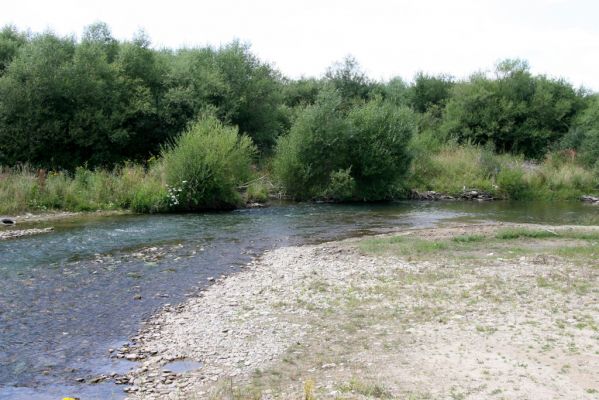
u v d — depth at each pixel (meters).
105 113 30.02
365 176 30.42
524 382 6.65
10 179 23.36
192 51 37.72
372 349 7.93
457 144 42.88
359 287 11.28
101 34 34.00
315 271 12.84
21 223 19.52
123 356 7.99
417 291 10.86
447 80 58.09
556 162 40.50
